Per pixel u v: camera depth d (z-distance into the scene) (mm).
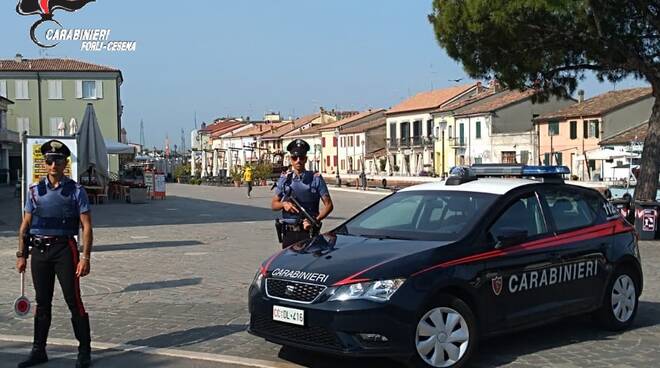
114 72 68688
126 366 6359
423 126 86000
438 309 5992
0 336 7441
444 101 83375
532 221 6996
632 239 7879
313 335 5852
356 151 96750
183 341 7230
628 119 61406
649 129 18922
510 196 6922
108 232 18172
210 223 21031
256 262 12781
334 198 39000
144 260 13023
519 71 18828
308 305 5828
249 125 142125
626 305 7719
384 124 95062
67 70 67938
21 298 7082
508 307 6484
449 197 7121
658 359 6574
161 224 20625
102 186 30625
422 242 6391
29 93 67625
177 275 11312
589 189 7867
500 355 6699
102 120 68812
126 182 33812
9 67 67500
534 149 67312
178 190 48250
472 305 6262
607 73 20094
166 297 9523
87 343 6336
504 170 7914
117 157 61406
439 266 6039
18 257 6465
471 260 6234
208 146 144625
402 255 6051
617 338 7367
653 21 17297
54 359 6586
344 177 82125
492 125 72125
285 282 6074
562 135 64750
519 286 6570
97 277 11102
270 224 20750
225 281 10758
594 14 16547
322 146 105625
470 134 75750
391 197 7715
